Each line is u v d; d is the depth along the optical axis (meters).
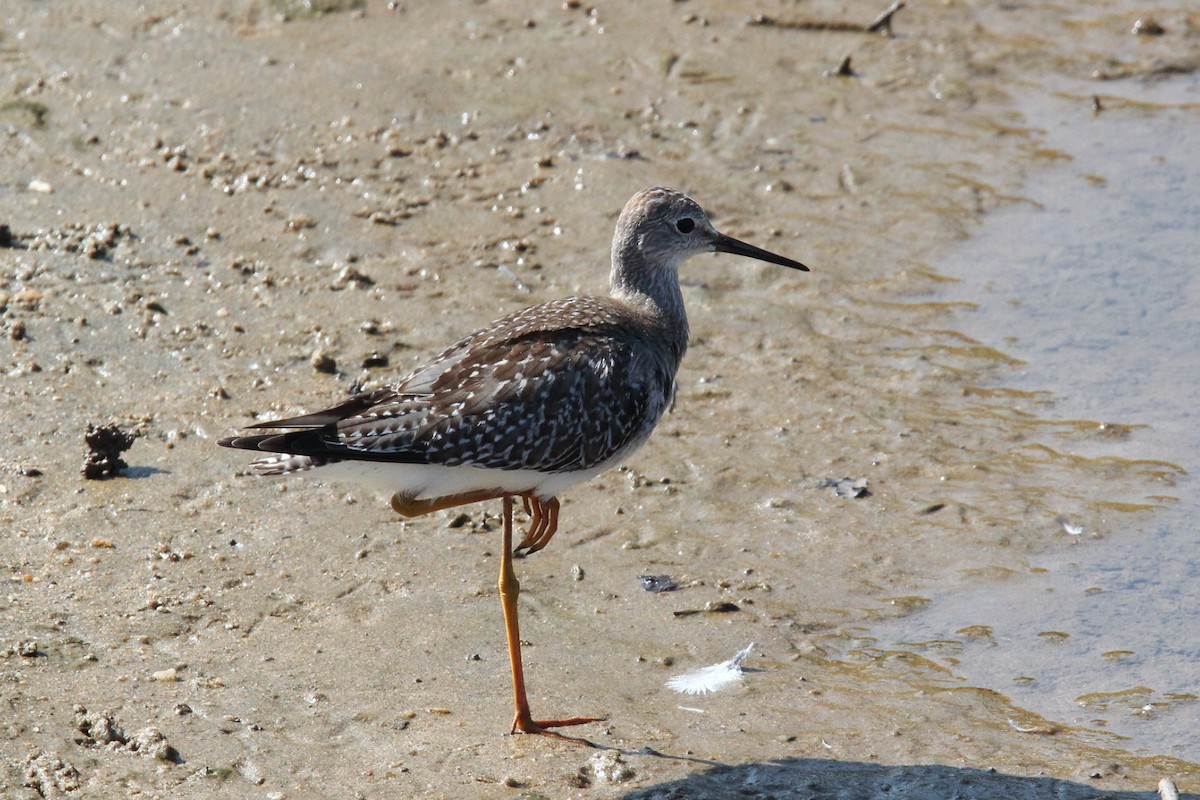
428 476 9.91
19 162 17.23
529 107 18.77
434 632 10.48
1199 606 10.84
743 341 14.59
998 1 21.52
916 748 9.28
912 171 17.53
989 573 11.30
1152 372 13.91
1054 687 10.01
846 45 20.41
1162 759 9.20
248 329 14.40
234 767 8.90
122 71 19.36
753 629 10.64
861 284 15.45
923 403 13.61
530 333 10.16
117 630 10.22
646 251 11.45
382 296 15.04
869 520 11.99
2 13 20.73
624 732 9.41
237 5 21.14
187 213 16.42
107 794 8.58
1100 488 12.33
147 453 12.45
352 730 9.34
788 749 9.26
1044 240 16.12
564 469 10.22
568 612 10.80
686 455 12.92
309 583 10.98
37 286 14.84
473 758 9.09
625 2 21.47
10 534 11.25
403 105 18.75
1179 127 18.34
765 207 16.81
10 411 12.84
